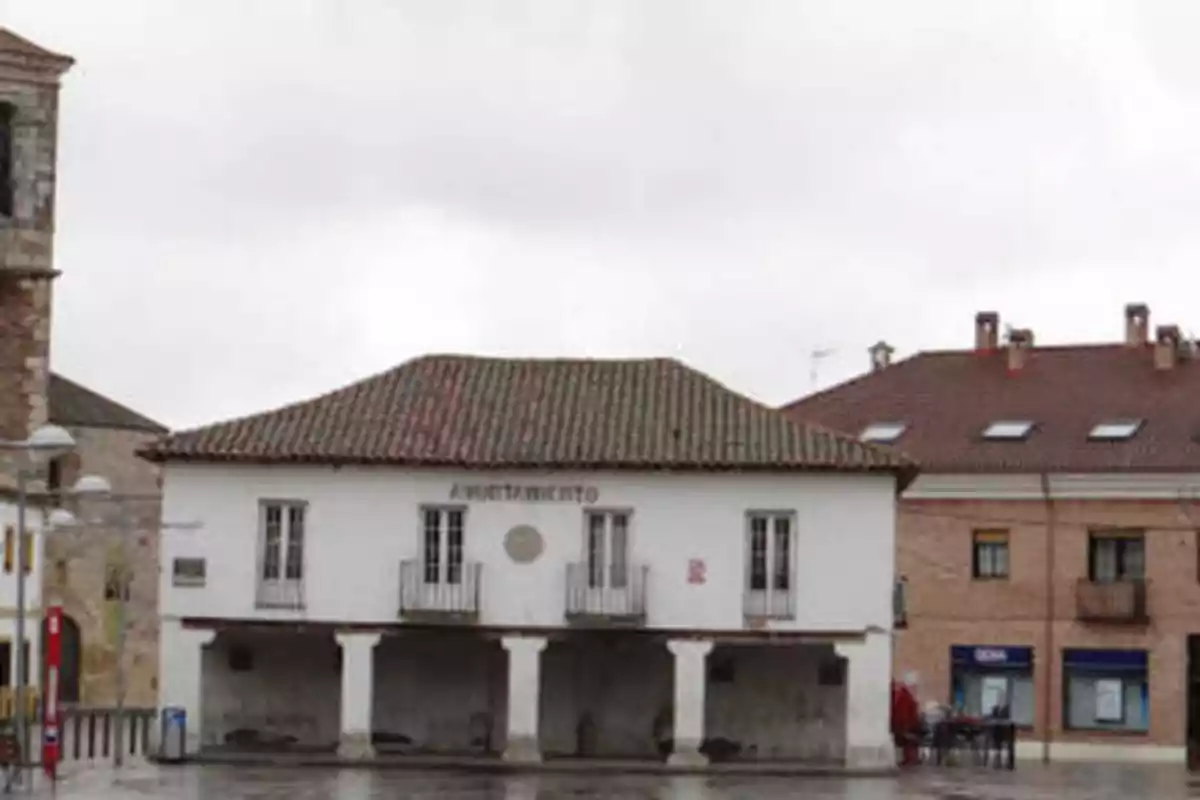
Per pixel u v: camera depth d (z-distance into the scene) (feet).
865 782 160.15
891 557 176.45
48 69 229.04
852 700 176.04
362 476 178.60
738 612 176.45
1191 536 215.72
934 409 236.43
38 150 229.04
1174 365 233.35
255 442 179.42
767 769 170.71
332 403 185.98
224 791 138.51
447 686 183.21
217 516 178.91
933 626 224.33
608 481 177.58
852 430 235.61
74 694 248.93
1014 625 221.25
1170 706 215.10
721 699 183.32
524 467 177.17
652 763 174.40
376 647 183.32
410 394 187.32
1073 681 219.20
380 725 183.01
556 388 188.55
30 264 228.22
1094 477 218.79
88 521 214.90
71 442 134.51
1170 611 215.92
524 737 175.52
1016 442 225.97
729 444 179.11
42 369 229.25
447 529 178.50
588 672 183.42
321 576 177.99
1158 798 145.89
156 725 175.52
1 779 145.07
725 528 177.06
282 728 182.50
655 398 186.91
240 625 177.68
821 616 176.45
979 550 223.92
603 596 176.45
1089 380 234.99
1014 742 196.34
